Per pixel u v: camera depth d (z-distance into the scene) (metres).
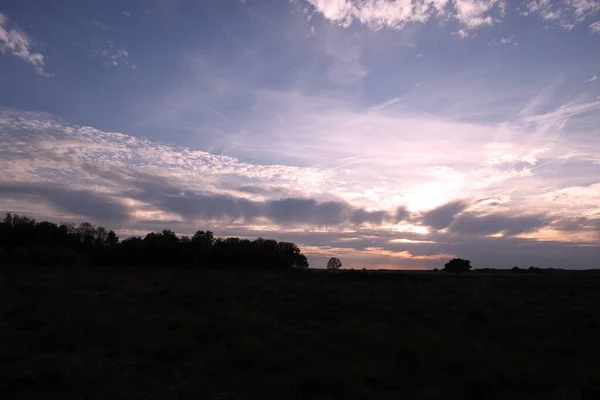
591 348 14.51
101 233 109.69
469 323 19.55
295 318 19.58
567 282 56.88
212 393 9.16
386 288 40.00
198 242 101.12
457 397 9.66
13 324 15.77
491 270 158.75
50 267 68.44
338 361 11.69
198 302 23.61
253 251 101.31
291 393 9.37
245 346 12.30
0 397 8.41
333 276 59.22
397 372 11.30
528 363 11.84
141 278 47.28
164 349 12.38
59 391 8.84
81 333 14.02
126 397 8.60
